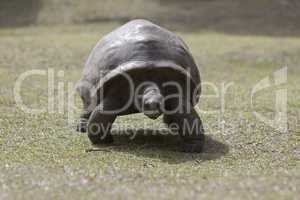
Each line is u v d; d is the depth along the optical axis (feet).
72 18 81.71
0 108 37.24
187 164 26.58
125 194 21.15
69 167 25.43
